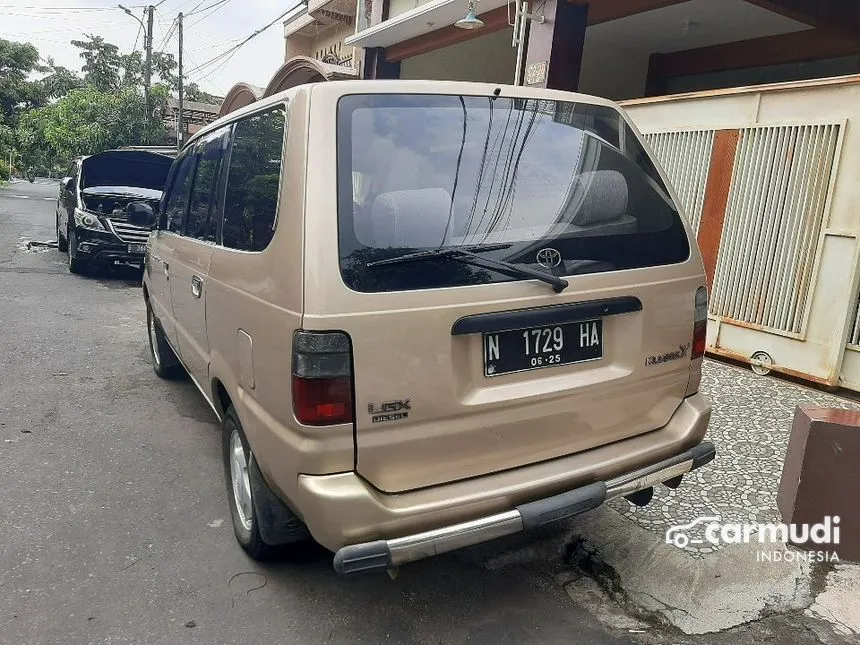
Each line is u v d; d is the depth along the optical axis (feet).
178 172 14.85
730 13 30.12
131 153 34.42
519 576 9.77
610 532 10.75
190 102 98.89
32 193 103.71
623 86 39.63
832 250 16.44
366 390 7.07
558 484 7.99
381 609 8.96
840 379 16.70
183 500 11.73
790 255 17.26
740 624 8.78
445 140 8.10
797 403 16.15
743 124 18.16
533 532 10.85
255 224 8.66
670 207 9.51
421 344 7.25
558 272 8.04
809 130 16.70
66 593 9.07
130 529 10.73
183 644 8.20
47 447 13.69
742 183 18.28
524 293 7.77
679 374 9.30
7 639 8.16
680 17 31.19
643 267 8.78
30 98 136.26
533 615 8.92
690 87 39.42
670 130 19.99
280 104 8.51
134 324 24.43
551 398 8.04
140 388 17.44
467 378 7.59
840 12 26.66
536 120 8.84
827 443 9.59
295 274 7.14
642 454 8.68
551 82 25.45
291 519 8.93
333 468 7.11
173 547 10.26
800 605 9.11
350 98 7.74
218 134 11.66
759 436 14.35
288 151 7.73
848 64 32.04
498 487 7.69
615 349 8.60
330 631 8.52
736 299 18.62
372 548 7.02
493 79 39.78
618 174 9.10
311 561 9.98
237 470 10.03
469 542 7.41
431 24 32.86
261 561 9.93
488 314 7.54
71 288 30.32
